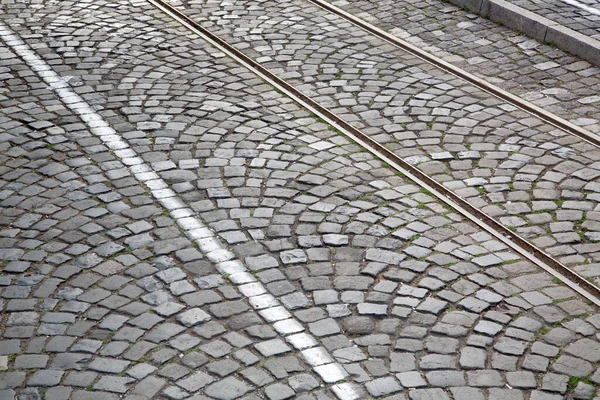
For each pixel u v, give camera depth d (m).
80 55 10.01
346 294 5.77
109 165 7.50
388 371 5.04
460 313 5.55
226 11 11.46
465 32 10.43
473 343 5.27
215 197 6.99
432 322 5.47
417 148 7.79
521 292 5.74
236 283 5.89
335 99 8.83
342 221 6.62
